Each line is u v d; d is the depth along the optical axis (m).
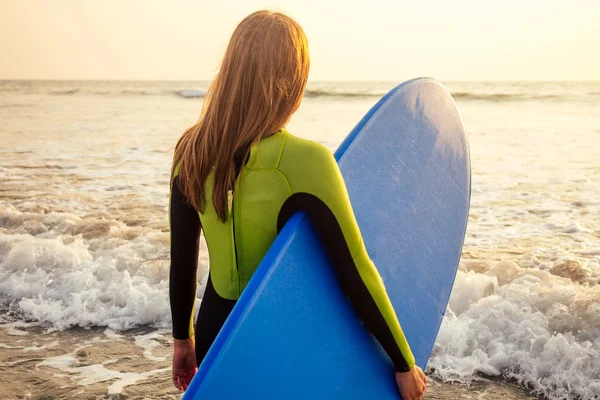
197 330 1.45
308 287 1.30
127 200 9.05
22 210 8.10
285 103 1.29
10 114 27.36
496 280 4.28
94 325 4.18
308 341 1.30
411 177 1.86
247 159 1.27
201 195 1.34
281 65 1.28
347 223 1.24
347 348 1.36
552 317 3.68
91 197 9.27
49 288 4.68
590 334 3.50
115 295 4.44
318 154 1.24
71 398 3.13
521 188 10.24
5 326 4.16
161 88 50.81
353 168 1.75
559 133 19.16
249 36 1.29
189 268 1.50
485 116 25.72
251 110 1.27
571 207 8.69
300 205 1.25
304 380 1.28
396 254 1.74
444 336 3.61
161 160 13.60
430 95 2.00
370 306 1.31
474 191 10.01
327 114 28.20
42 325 4.18
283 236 1.27
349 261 1.27
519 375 3.31
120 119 25.31
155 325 4.18
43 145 16.48
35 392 3.20
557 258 5.97
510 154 14.65
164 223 7.51
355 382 1.36
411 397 1.42
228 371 1.21
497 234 7.11
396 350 1.38
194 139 1.35
